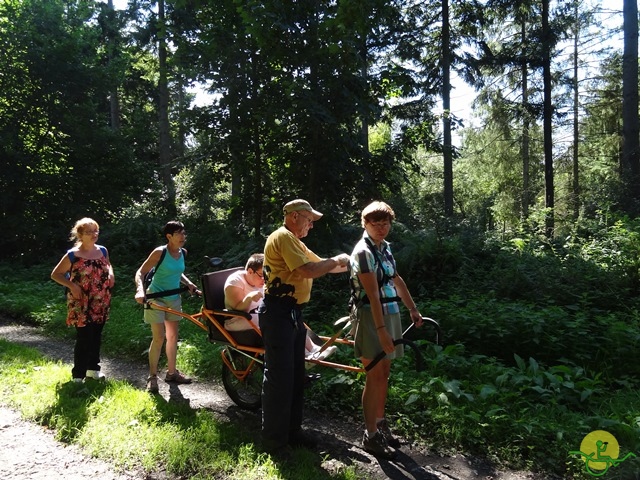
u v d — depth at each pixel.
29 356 5.66
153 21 15.12
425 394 4.24
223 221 12.16
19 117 13.85
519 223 11.63
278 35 8.50
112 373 5.45
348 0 7.55
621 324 5.72
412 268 8.37
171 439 3.54
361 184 9.42
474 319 6.05
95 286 4.85
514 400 4.24
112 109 19.34
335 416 4.25
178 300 5.01
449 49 15.88
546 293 7.26
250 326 4.19
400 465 3.40
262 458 3.37
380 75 9.28
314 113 8.15
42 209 14.00
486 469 3.35
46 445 3.59
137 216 13.09
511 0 15.41
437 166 24.36
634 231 8.73
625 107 13.54
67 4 15.00
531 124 16.67
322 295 8.06
